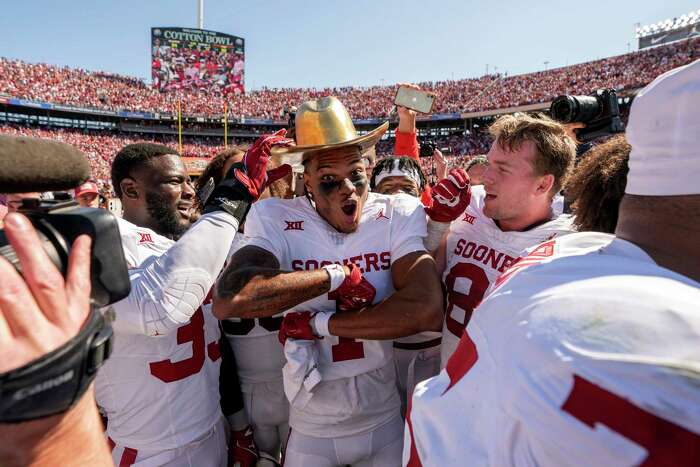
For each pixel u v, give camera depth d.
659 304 0.55
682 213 0.66
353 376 1.80
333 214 1.78
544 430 0.58
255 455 2.25
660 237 0.69
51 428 0.55
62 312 0.54
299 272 1.57
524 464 0.63
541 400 0.58
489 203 1.92
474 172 3.54
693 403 0.49
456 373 0.85
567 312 0.60
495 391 0.68
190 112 41.97
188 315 1.50
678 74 0.65
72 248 0.60
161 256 1.52
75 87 39.22
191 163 26.52
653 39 40.09
